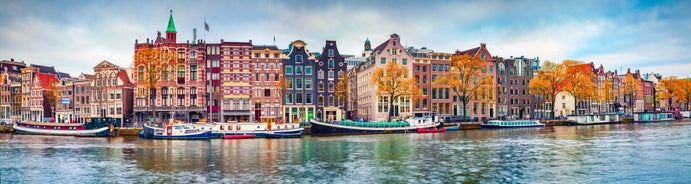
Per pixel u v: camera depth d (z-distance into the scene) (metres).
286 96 109.44
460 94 123.88
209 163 50.72
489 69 128.25
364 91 124.88
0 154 58.41
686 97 170.25
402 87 105.69
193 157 55.25
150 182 41.25
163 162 51.59
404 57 117.25
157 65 102.19
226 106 106.94
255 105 108.12
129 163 51.06
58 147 66.00
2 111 134.62
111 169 47.47
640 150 58.84
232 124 81.50
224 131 80.88
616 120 131.25
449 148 62.91
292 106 109.31
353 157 54.59
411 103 117.31
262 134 81.81
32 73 128.75
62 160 53.31
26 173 45.66
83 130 87.19
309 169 46.72
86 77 121.62
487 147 63.91
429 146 65.56
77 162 51.88
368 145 67.50
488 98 124.44
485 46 128.25
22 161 52.66
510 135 85.25
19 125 93.56
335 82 111.94
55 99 121.81
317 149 62.53
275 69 109.19
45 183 41.28
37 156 56.53
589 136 81.06
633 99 180.12
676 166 47.00
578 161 50.62
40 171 46.62
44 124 91.00
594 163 49.25
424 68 120.12
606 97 142.38
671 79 171.50
